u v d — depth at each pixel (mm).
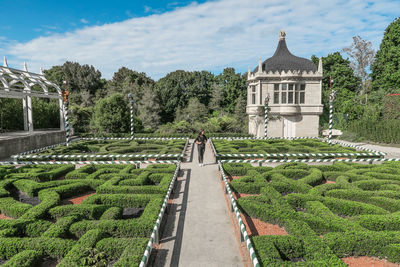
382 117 27609
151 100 46656
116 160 16094
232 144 20578
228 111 55125
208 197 9867
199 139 14805
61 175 12062
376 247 5746
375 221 6711
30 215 7203
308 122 27438
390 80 37656
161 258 5980
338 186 9531
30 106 21016
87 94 51156
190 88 55031
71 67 58250
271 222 7352
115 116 29203
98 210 7645
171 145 20297
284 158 16172
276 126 27266
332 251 5477
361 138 26328
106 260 5320
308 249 5586
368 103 38156
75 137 28312
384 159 15078
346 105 34406
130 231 6539
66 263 4969
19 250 5641
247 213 7953
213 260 5875
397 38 37031
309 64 27828
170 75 63219
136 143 21234
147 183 10914
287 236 5988
